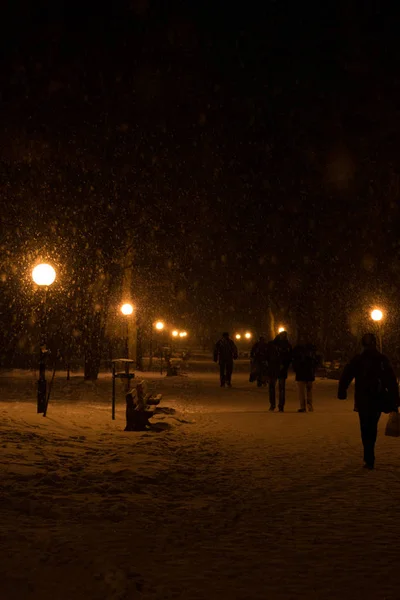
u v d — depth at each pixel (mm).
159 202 34656
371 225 47562
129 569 5102
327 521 6949
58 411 17172
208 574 5086
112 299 36812
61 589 4523
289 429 15188
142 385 16875
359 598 4582
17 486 8062
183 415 17875
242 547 5910
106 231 31359
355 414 18609
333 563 5430
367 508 7578
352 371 10422
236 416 18000
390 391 10180
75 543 5770
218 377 38594
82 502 7496
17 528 6184
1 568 4930
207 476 9617
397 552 5777
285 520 6996
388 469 10156
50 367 43438
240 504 7781
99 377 35344
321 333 52688
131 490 8352
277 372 19922
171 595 4555
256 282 56875
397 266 46562
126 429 14609
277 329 55281
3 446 10805
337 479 9375
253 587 4797
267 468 10305
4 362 43969
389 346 46250
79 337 41094
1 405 17781
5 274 34281
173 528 6559
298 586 4832
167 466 10289
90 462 10188
